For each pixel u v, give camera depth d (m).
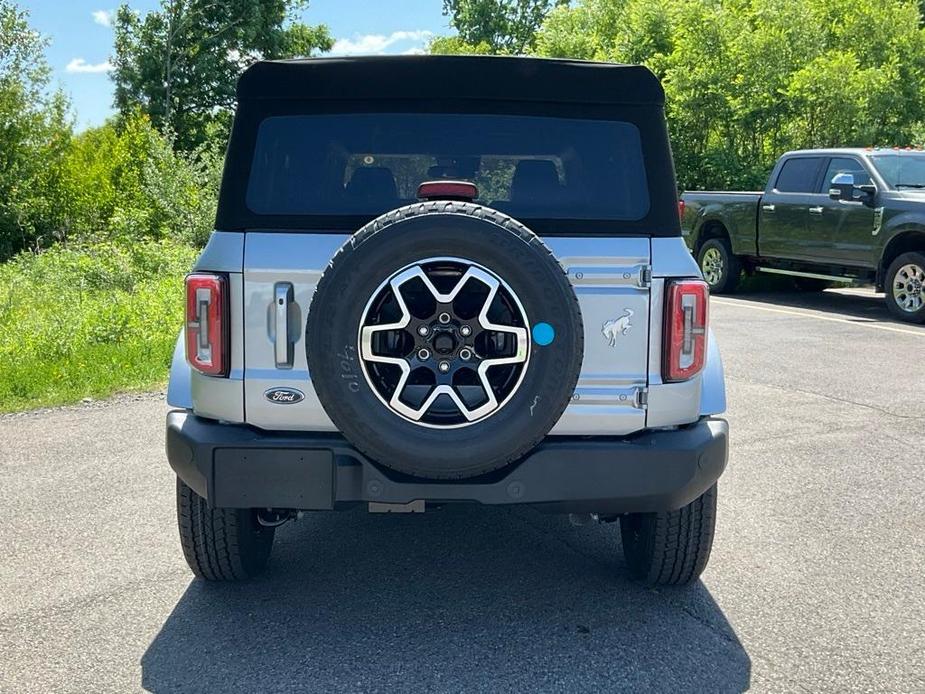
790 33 21.05
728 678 3.35
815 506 5.27
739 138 21.83
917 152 13.20
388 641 3.63
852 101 19.86
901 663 3.48
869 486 5.62
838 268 13.47
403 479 3.38
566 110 3.69
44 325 10.20
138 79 46.69
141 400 7.95
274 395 3.49
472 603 4.00
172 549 4.59
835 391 8.13
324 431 3.54
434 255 3.12
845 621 3.84
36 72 26.88
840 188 12.47
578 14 32.28
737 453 6.31
